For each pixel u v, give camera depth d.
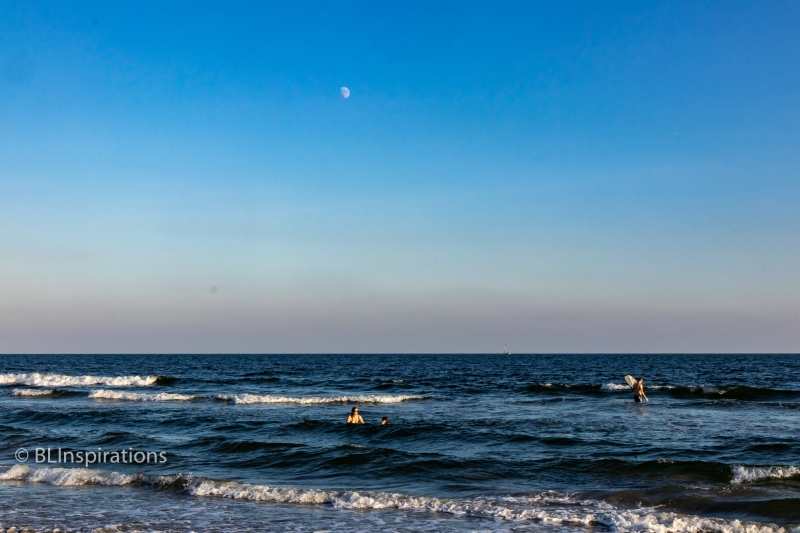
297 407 32.09
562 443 19.91
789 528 10.98
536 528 11.34
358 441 20.91
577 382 57.41
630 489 13.94
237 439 20.47
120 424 24.50
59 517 12.08
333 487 14.81
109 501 13.38
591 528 11.35
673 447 19.11
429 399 36.81
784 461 17.12
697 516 11.88
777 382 56.56
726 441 20.20
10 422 25.36
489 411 30.00
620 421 25.55
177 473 16.23
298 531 11.23
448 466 16.53
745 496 12.97
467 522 11.73
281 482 15.35
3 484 15.08
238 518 12.06
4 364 105.69
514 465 16.56
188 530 11.28
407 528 11.38
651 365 106.75
